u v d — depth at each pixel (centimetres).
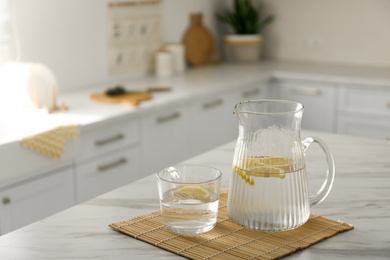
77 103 284
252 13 431
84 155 250
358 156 162
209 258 97
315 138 112
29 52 293
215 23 439
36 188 229
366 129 361
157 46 383
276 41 445
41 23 297
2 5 258
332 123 373
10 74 257
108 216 118
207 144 338
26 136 213
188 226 106
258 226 106
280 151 104
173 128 306
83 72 329
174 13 394
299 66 411
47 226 113
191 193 106
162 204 108
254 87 374
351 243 105
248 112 104
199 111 324
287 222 106
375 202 126
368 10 403
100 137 257
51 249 102
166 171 110
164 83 344
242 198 106
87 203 126
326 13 419
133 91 306
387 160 158
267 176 104
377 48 406
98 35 335
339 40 419
